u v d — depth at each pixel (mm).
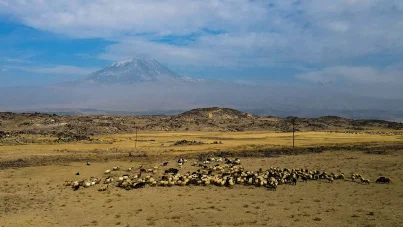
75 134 187500
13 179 66750
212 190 53844
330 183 57344
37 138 153750
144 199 49188
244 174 62688
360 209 40312
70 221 39594
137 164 83625
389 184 55281
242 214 39812
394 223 34531
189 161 87875
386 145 110125
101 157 95188
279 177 60344
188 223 37000
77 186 58156
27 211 44688
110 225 37406
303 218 37406
